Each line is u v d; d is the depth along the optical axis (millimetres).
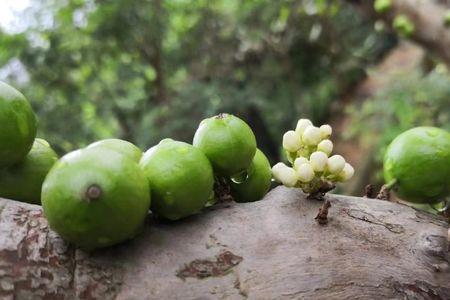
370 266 122
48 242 116
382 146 562
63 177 107
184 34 870
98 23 755
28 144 128
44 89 736
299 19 840
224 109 811
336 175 132
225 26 874
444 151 145
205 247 121
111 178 107
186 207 122
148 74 857
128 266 116
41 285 112
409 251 127
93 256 116
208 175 124
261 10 837
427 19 446
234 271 118
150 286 115
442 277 126
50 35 723
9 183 132
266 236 123
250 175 142
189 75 903
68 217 107
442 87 559
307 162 132
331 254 122
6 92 124
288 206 129
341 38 892
